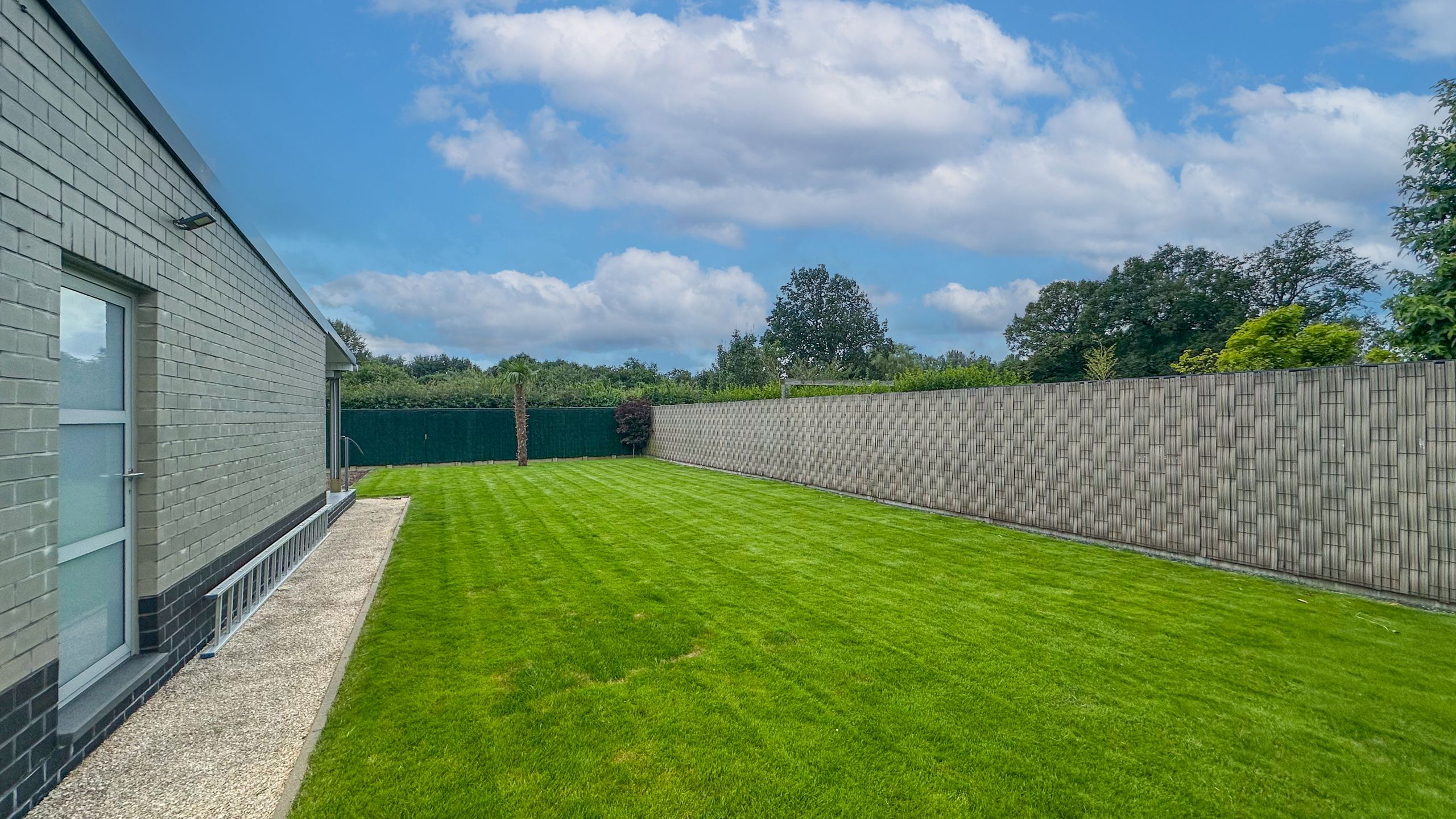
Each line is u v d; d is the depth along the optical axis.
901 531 8.88
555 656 4.44
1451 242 8.33
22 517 2.68
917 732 3.36
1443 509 5.14
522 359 30.52
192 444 4.52
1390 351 9.34
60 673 3.22
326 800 2.81
